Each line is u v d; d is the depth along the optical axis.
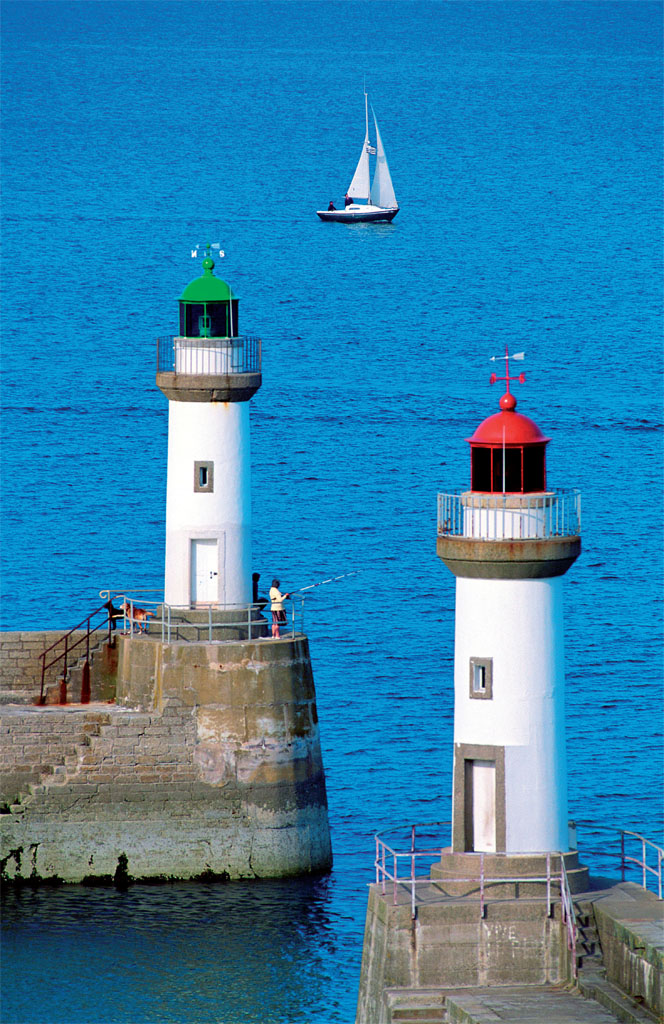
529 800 168.25
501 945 164.88
